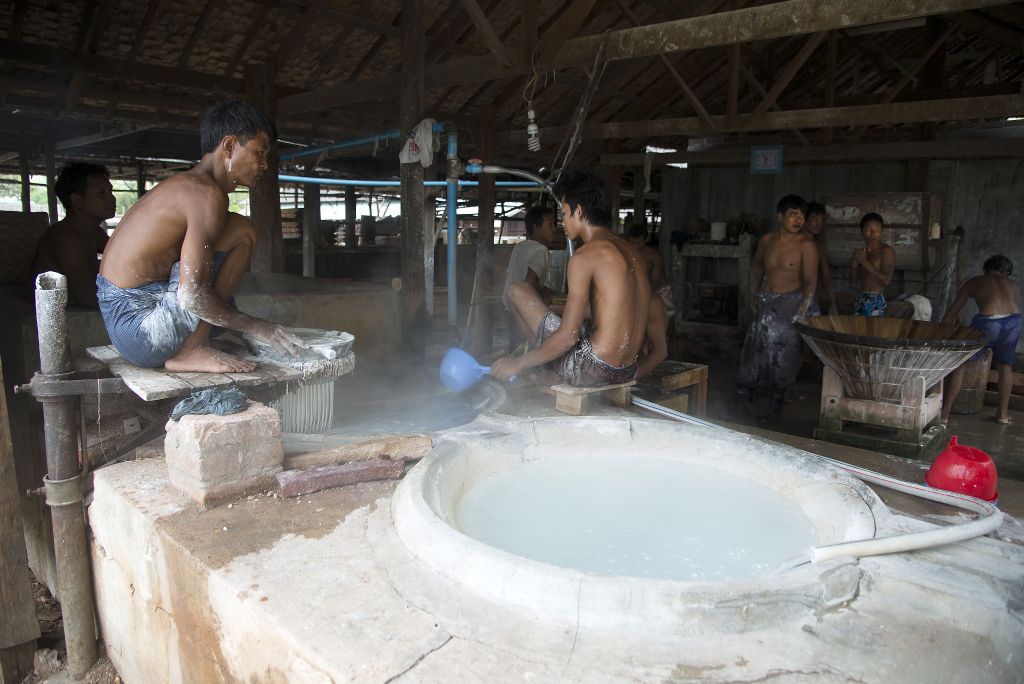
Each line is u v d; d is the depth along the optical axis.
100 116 8.19
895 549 1.92
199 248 2.61
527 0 5.42
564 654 1.56
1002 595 1.76
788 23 4.23
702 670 1.52
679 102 10.66
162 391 2.51
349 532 2.18
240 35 6.91
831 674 1.53
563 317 3.45
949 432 5.50
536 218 5.63
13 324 3.62
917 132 8.80
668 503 2.47
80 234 4.01
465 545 1.85
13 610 2.75
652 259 7.88
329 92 7.02
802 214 5.62
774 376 5.85
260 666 1.78
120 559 2.47
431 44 7.51
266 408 2.52
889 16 3.93
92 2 6.03
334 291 5.22
